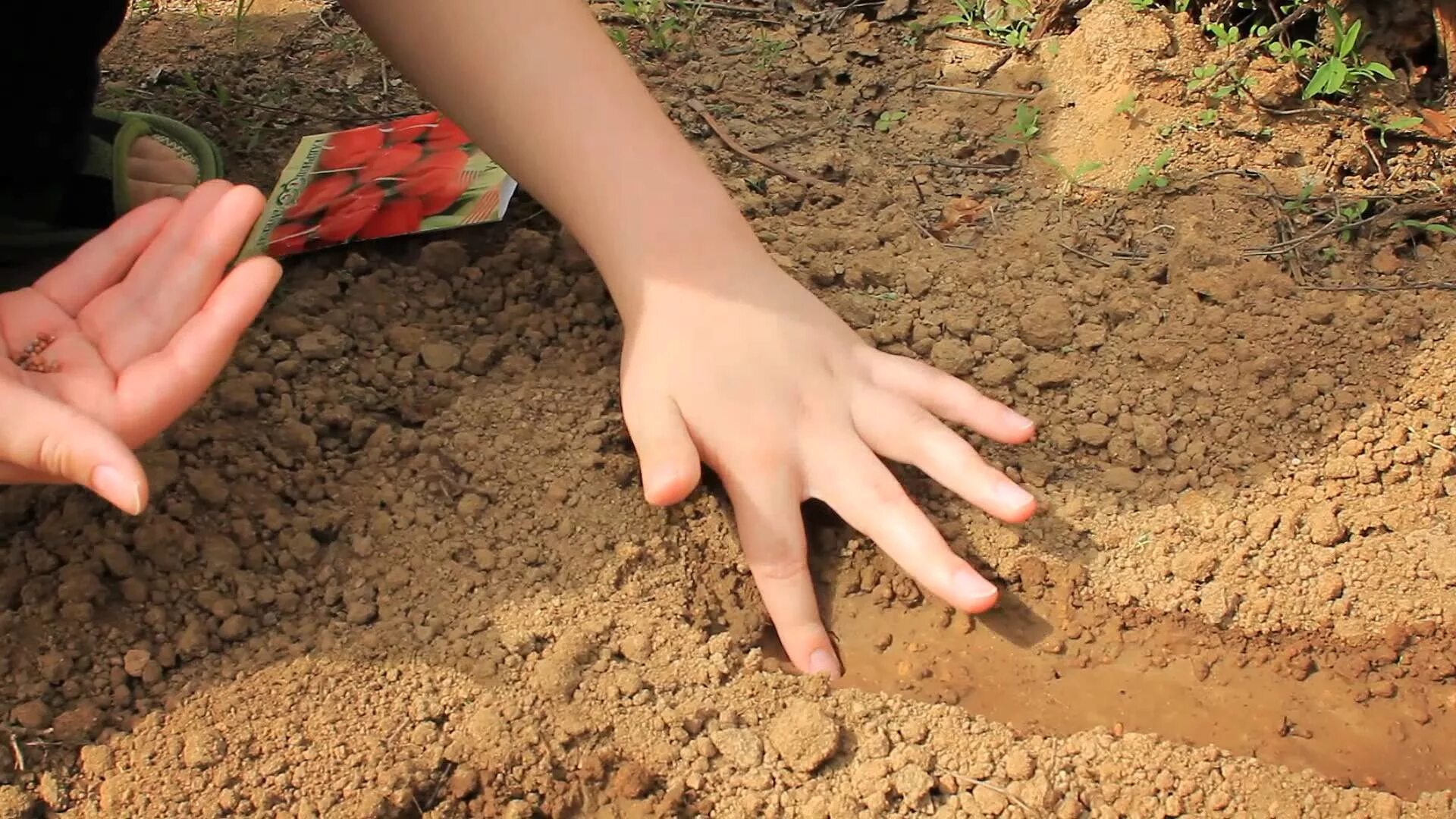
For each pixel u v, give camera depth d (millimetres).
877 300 1061
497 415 999
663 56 1235
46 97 1027
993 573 972
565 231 1082
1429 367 1020
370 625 921
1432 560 956
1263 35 1141
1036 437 1013
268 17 1280
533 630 922
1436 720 920
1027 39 1204
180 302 862
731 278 979
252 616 918
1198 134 1132
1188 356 1030
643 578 949
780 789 885
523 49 986
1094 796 886
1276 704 928
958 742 900
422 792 876
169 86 1204
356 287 1049
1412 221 1086
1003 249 1086
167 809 862
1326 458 998
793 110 1191
